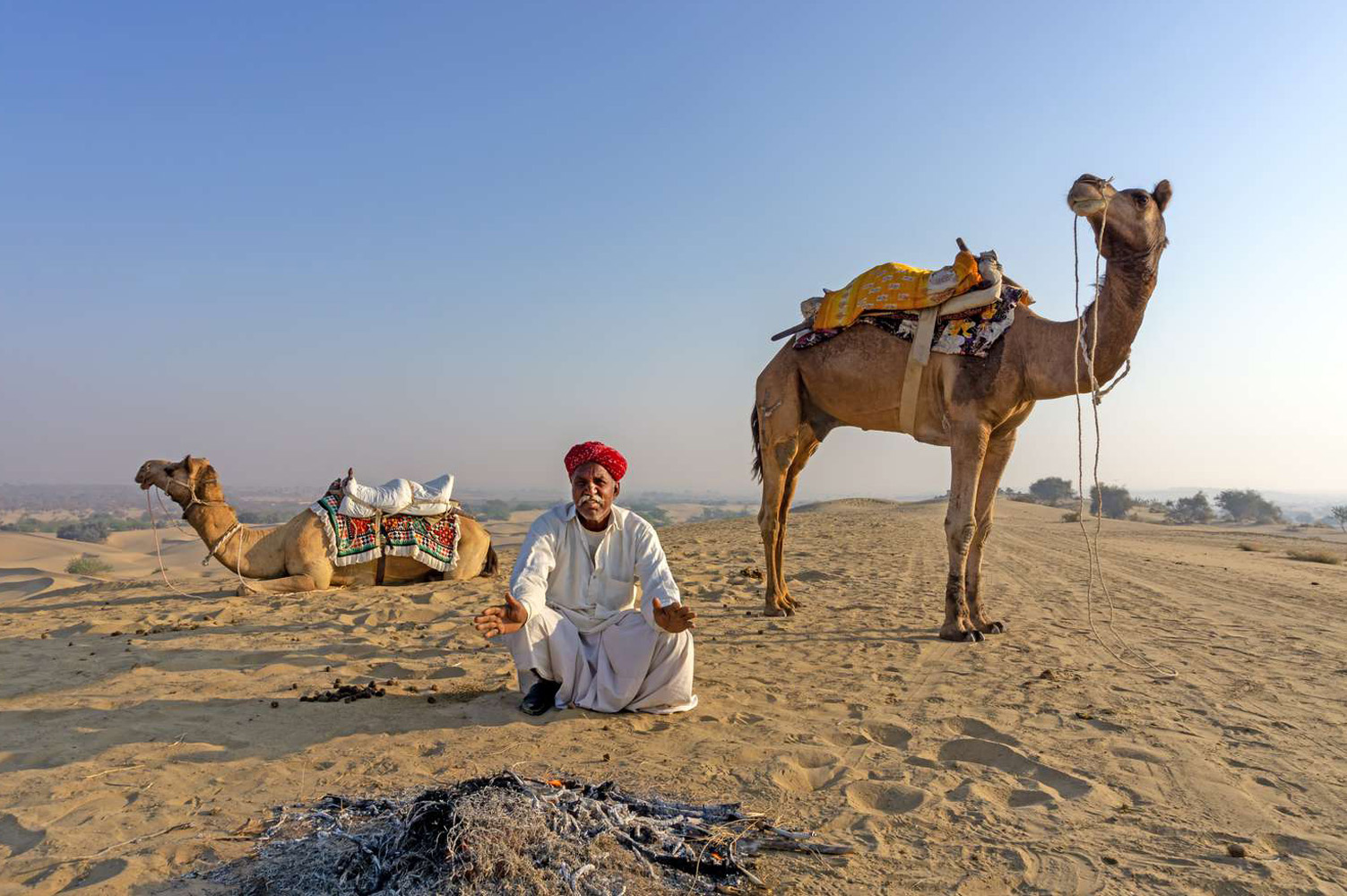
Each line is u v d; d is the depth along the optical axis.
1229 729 4.71
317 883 2.71
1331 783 3.86
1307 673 6.21
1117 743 4.41
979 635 7.38
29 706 5.21
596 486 4.90
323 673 6.06
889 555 15.73
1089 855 3.09
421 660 6.47
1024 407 7.63
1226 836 3.27
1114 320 6.66
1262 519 116.88
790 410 8.61
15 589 17.67
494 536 52.94
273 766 4.06
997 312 7.31
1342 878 2.90
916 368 7.54
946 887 2.84
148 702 5.27
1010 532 26.30
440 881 2.59
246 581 10.24
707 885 2.77
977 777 3.93
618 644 4.88
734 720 4.85
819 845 3.14
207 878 2.86
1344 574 16.03
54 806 3.58
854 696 5.42
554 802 3.03
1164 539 27.92
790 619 8.38
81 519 176.00
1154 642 7.41
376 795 3.64
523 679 5.13
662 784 3.77
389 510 10.77
